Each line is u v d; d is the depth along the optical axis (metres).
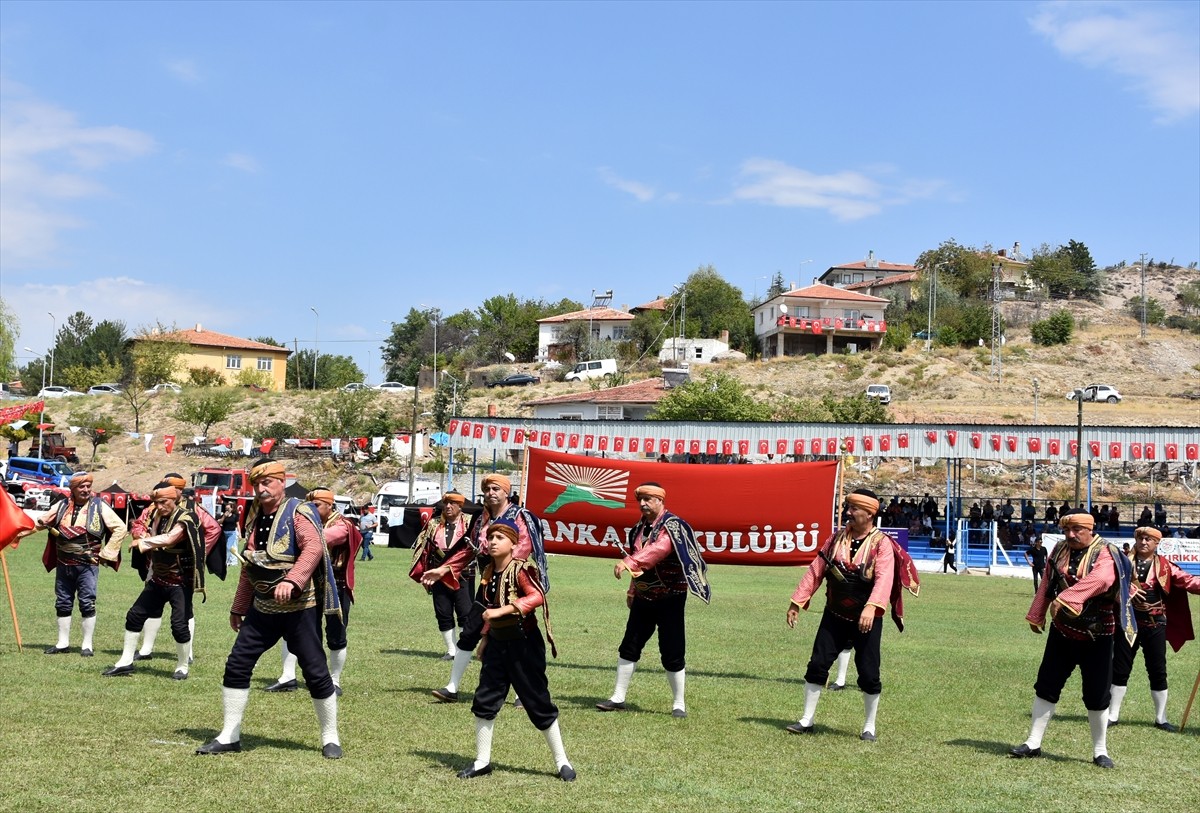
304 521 8.16
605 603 21.47
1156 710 10.77
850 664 13.98
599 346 100.31
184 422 72.88
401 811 6.81
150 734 8.62
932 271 122.56
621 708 10.54
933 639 17.41
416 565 12.98
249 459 64.25
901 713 10.84
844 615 9.61
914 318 109.62
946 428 39.72
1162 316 132.00
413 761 8.12
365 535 33.34
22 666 11.53
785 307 96.44
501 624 7.76
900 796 7.62
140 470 63.06
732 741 9.23
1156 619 10.72
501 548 7.83
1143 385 83.81
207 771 7.56
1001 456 39.69
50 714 9.18
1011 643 17.09
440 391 71.00
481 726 7.79
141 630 11.52
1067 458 39.41
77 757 7.79
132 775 7.38
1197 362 91.75
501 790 7.39
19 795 6.82
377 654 13.41
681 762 8.40
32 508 46.31
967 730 10.11
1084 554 8.96
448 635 13.01
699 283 114.81
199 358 101.69
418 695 10.83
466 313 123.94
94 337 105.31
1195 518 52.06
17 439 63.22
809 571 9.80
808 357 90.25
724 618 19.42
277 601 8.12
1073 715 11.23
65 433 71.50
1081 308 139.38
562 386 85.69
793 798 7.45
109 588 20.33
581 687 11.66
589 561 35.97
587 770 8.05
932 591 28.64
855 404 65.19
